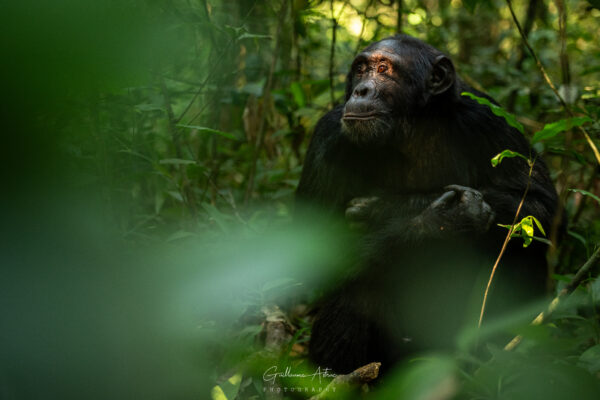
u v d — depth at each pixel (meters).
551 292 4.63
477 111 4.70
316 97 7.24
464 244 4.21
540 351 2.71
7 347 0.67
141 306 0.79
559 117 6.21
